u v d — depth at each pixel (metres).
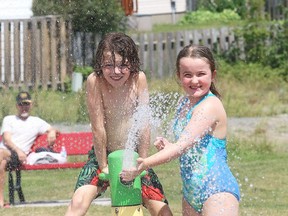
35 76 31.48
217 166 8.68
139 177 9.16
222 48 36.44
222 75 33.97
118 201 9.09
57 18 32.00
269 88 33.47
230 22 51.09
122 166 9.05
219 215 8.58
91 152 9.73
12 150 15.64
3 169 15.39
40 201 15.66
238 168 19.03
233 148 21.12
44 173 18.81
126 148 9.48
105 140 9.59
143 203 9.59
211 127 8.72
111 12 33.97
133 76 9.57
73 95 28.77
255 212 14.04
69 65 32.12
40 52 31.64
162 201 9.53
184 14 55.06
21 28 31.77
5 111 23.97
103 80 9.54
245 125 25.66
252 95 31.58
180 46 35.62
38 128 16.44
